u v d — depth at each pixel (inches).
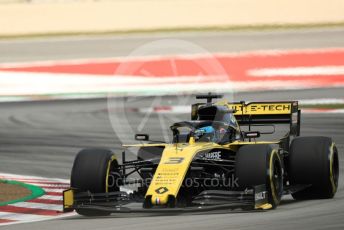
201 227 1107.9
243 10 7155.5
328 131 2436.0
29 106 3528.5
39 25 6988.2
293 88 3671.3
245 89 3732.8
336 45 4945.9
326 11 6761.8
